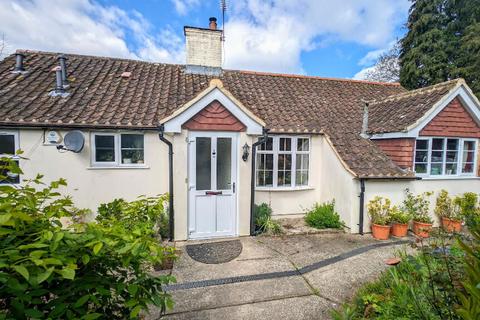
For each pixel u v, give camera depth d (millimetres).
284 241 7117
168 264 5555
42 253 1443
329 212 8289
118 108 7719
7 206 1580
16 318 1543
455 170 8930
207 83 9867
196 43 10570
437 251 3500
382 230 7227
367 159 8188
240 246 6734
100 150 7555
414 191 8258
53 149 7066
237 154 7320
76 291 1746
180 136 6836
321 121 9445
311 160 9250
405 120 8266
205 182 7199
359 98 11695
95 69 9641
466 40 18266
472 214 7848
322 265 5660
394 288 3771
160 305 2254
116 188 7562
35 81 8312
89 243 1666
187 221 7078
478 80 17141
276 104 9812
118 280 2006
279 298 4465
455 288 2406
